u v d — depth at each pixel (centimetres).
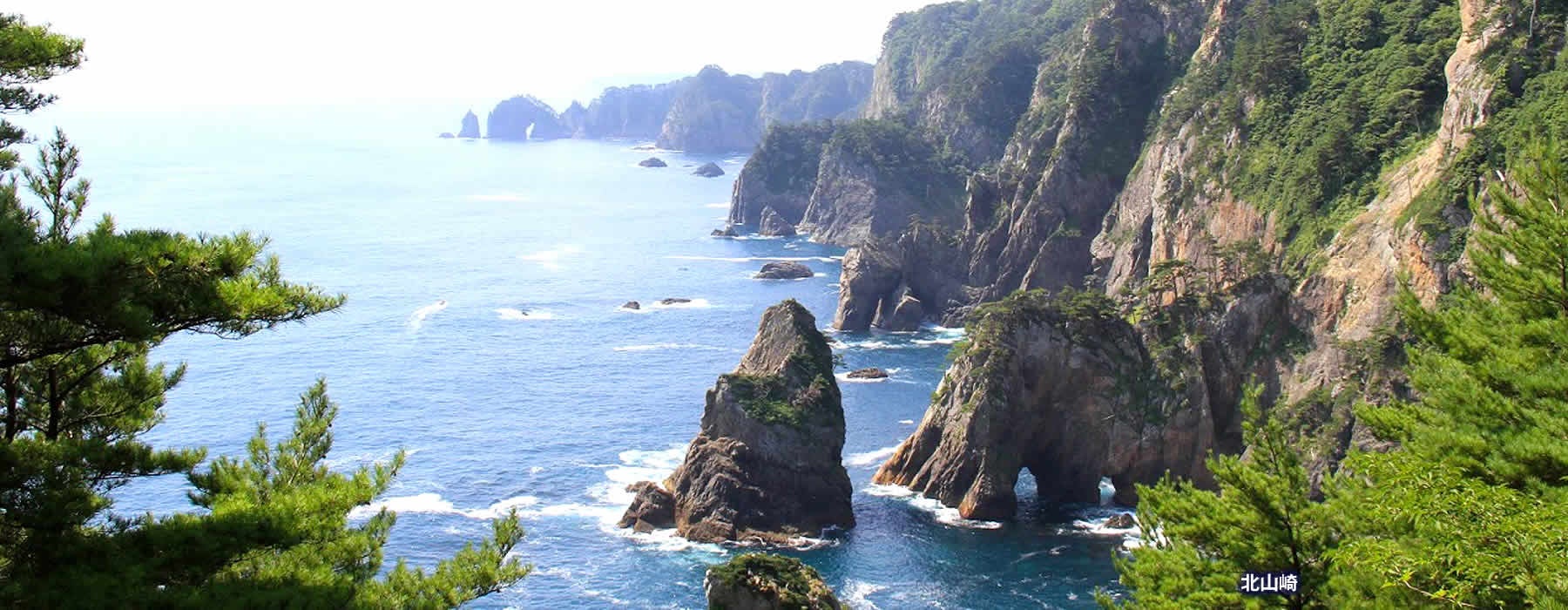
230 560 3606
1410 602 3906
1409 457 4147
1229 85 18050
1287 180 15275
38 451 3406
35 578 3325
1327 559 4328
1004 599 9838
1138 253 18788
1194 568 4581
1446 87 14312
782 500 11400
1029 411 12519
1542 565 3259
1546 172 4394
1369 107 14900
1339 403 11544
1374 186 13788
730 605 8300
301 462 4431
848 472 13138
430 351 17812
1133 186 19812
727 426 11688
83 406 3856
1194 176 17350
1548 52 12481
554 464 12850
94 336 3203
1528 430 3912
